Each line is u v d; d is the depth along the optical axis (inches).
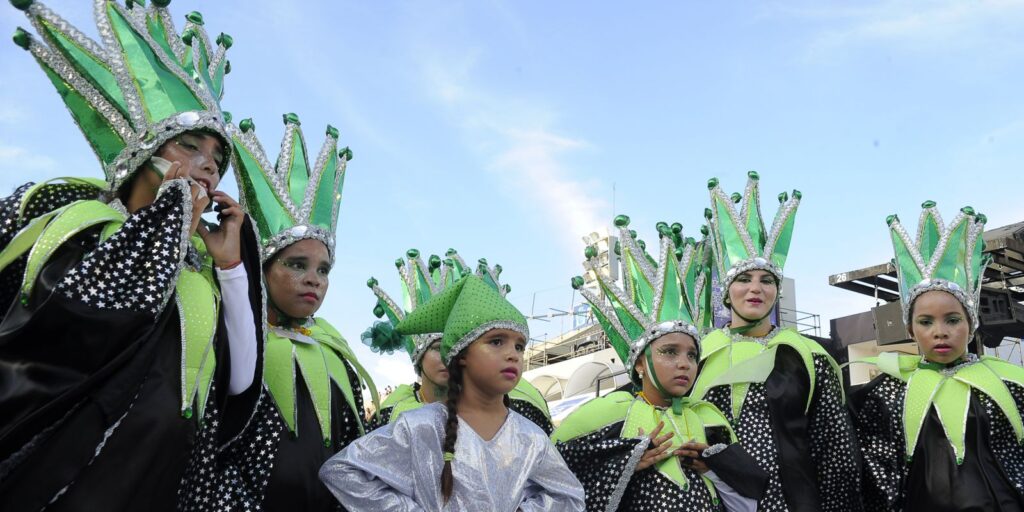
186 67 148.6
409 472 134.3
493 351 139.6
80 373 103.0
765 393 193.8
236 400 129.2
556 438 185.9
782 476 184.1
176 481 110.7
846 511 190.9
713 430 184.4
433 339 212.1
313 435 147.5
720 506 173.3
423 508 131.3
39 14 123.3
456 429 135.1
